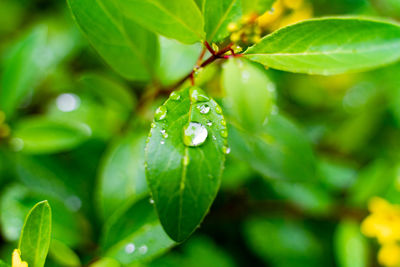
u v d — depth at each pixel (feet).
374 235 1.08
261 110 0.88
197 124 0.77
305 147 0.96
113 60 0.89
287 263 1.14
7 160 1.07
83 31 0.85
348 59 0.79
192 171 0.76
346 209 1.15
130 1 0.78
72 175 1.11
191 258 1.06
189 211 0.76
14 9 1.40
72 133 1.04
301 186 1.18
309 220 1.22
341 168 1.28
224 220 1.17
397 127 1.38
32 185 1.07
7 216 0.95
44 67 1.21
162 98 0.97
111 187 0.96
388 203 1.11
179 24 0.80
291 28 0.78
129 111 1.04
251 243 1.15
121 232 0.90
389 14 1.28
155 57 0.91
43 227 0.79
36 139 1.04
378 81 1.39
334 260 1.17
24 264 0.78
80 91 1.20
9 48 1.13
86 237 0.99
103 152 1.14
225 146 0.77
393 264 1.07
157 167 0.76
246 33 0.80
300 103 1.44
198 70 0.84
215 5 0.79
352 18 0.77
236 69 0.88
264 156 0.94
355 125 1.36
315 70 0.79
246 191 1.16
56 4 1.41
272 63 0.79
